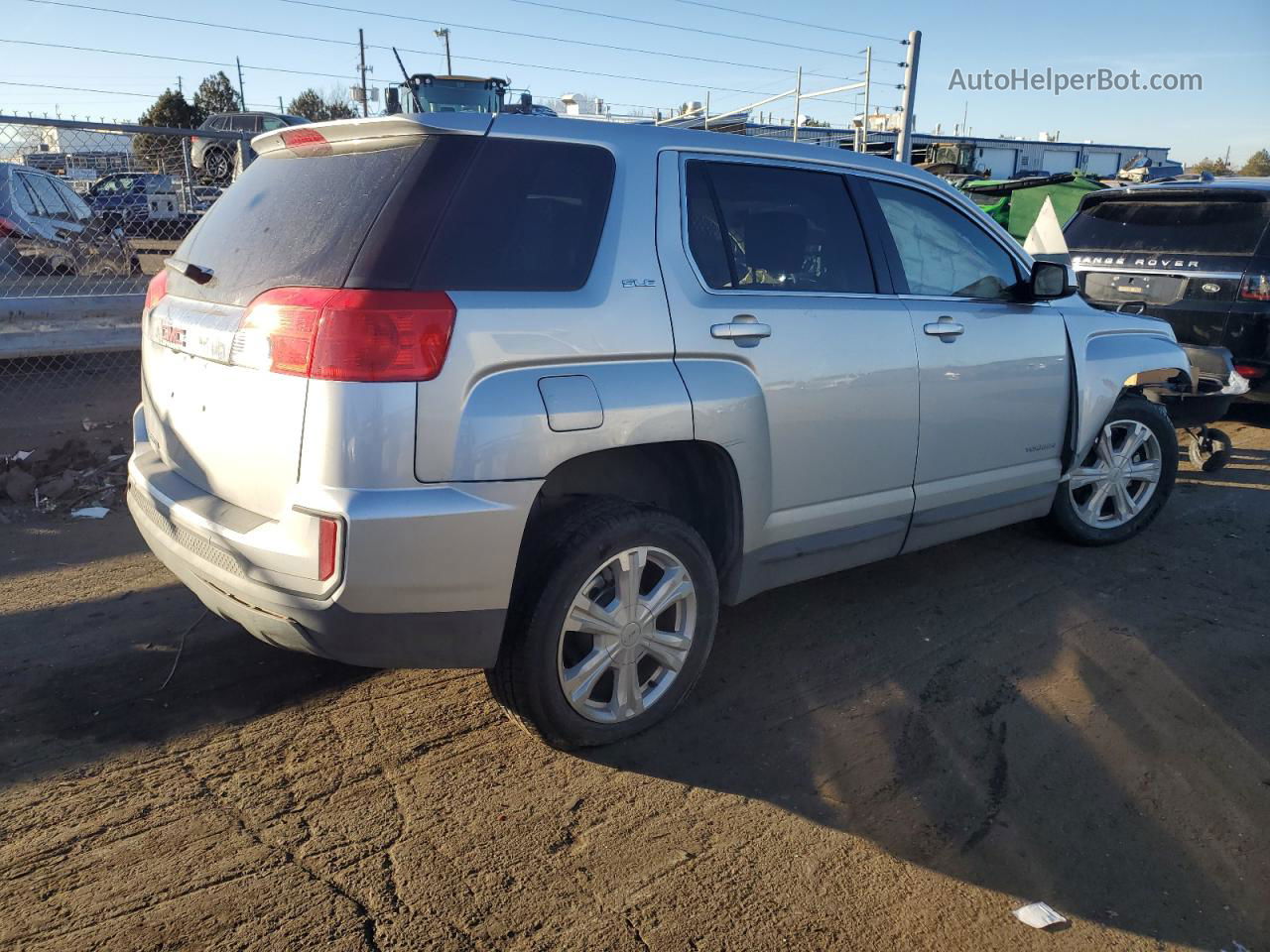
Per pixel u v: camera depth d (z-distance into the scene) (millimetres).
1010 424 4312
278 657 3744
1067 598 4457
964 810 2910
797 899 2521
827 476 3609
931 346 3898
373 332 2500
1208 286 7270
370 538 2508
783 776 3055
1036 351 4363
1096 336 4750
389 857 2633
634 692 3152
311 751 3135
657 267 3096
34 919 2359
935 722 3395
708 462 3301
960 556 4980
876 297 3793
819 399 3492
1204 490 6289
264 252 2857
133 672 3600
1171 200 7680
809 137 19141
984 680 3691
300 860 2611
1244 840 2801
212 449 2879
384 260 2574
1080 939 2416
